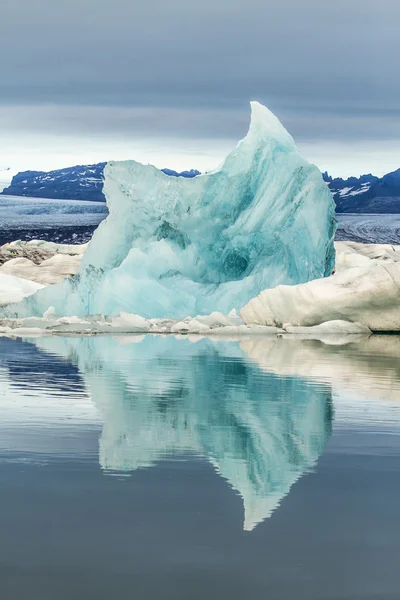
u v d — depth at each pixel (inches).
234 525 439.2
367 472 552.7
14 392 914.1
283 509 467.2
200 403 844.6
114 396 888.3
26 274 3663.9
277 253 2309.3
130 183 2353.6
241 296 2281.0
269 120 2440.9
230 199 2373.3
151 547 406.9
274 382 1038.4
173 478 530.3
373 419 755.4
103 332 2054.6
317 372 1162.6
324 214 2348.7
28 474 536.7
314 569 382.6
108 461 573.6
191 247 2367.1
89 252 2369.6
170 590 359.9
